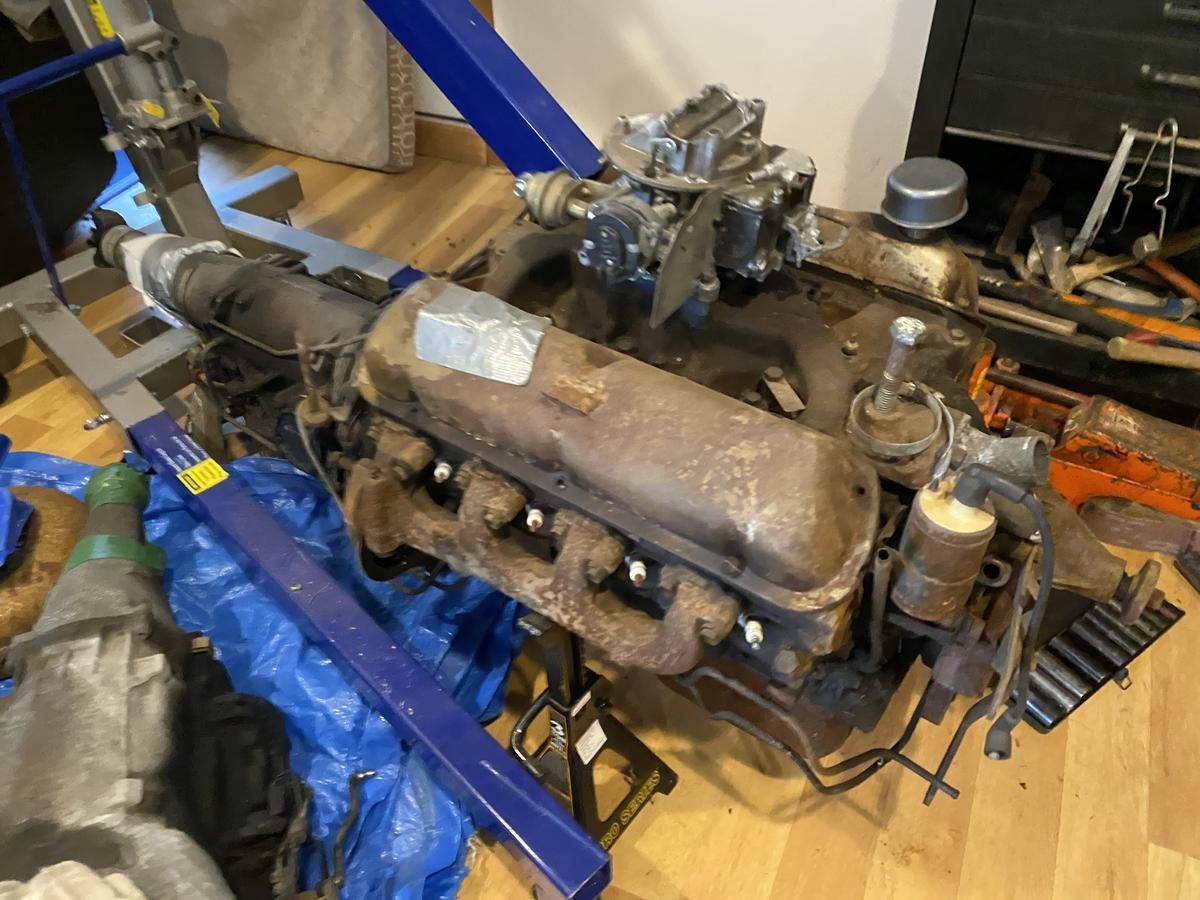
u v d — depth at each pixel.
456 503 1.10
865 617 0.90
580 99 2.17
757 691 1.05
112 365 1.53
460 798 1.11
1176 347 1.50
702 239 0.96
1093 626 1.37
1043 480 0.85
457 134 2.40
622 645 0.91
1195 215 1.64
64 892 0.85
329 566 1.42
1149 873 1.15
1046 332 1.58
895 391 0.87
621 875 1.16
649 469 0.86
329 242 1.80
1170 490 1.45
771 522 0.80
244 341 1.29
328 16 2.18
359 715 1.23
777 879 1.15
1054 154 1.67
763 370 1.07
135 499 1.33
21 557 1.31
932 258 1.18
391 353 1.01
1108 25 1.34
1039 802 1.22
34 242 2.01
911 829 1.19
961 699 1.33
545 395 0.93
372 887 1.09
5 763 0.98
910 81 1.78
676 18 1.92
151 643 1.14
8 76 1.81
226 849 1.03
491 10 2.10
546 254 1.15
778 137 1.99
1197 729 1.29
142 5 1.45
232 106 2.47
